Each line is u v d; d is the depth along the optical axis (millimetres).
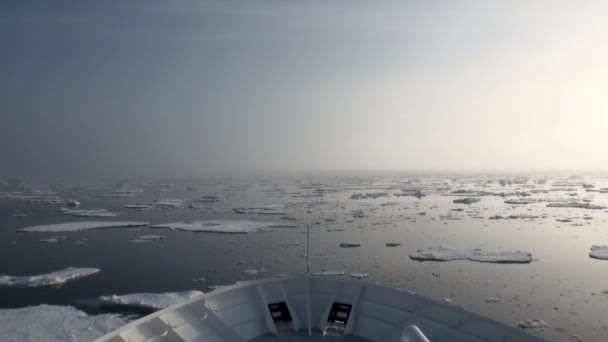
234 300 10000
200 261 33812
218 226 53094
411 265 32438
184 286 26578
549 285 26703
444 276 29016
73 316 19500
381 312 9859
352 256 35781
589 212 66250
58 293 24656
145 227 53031
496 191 111375
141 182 193750
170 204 82562
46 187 154000
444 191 113875
